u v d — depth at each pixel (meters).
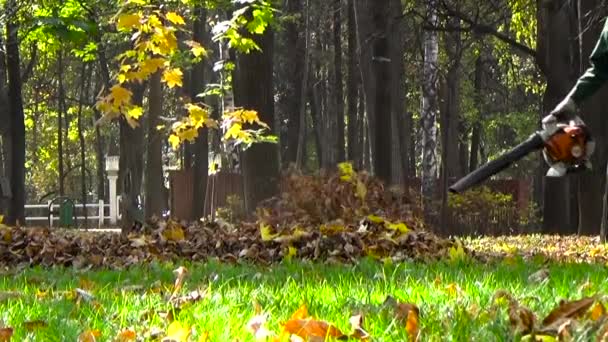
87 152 79.06
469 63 47.44
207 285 8.36
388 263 10.44
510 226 35.41
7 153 47.25
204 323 5.74
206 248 13.30
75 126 71.50
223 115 16.44
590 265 10.65
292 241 12.91
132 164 34.84
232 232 14.03
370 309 6.13
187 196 48.84
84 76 59.31
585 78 5.16
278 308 6.38
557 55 28.64
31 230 14.48
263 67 27.45
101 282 9.38
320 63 49.72
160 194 37.69
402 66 35.72
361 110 55.44
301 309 5.39
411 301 6.74
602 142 26.41
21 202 33.97
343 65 51.41
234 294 7.19
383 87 30.39
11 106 34.00
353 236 12.62
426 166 33.28
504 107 56.53
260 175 26.86
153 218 14.93
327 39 51.97
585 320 5.05
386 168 30.41
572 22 28.78
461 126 59.72
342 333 5.00
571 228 33.28
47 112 66.12
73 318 6.39
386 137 30.44
